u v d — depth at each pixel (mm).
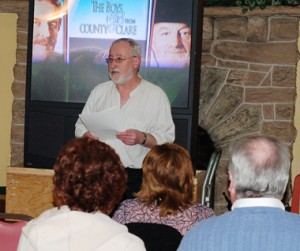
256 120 5965
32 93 4984
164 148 2896
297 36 5848
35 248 2061
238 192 2057
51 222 2084
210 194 5016
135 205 2871
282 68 5875
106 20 4867
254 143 2057
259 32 5879
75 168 2135
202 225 2080
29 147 4984
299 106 5969
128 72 4195
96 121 4016
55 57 4938
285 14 5793
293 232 1981
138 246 2064
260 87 5941
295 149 6000
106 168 2152
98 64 4895
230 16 5953
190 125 4695
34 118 4980
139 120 4242
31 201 4691
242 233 2002
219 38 6016
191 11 4719
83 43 4902
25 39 6223
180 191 2852
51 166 4906
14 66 6250
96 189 2133
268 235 1984
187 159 2889
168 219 2816
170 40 4766
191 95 4715
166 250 2611
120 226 2111
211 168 4824
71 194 2127
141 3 4812
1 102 6461
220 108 6051
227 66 6012
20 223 2842
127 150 4172
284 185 2039
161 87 4785
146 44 4812
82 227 2068
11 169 4711
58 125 4902
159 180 2842
